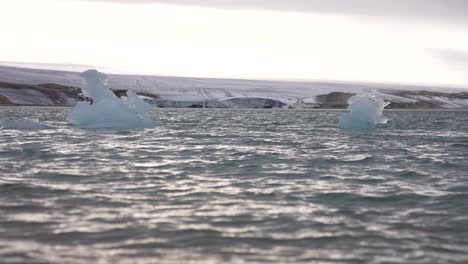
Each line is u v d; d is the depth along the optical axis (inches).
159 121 2393.0
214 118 3011.8
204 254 339.0
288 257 335.9
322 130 1738.4
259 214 448.1
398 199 522.6
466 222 430.3
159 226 402.9
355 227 409.4
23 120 1534.2
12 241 356.5
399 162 842.2
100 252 337.7
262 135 1461.6
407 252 349.1
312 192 555.5
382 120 1792.6
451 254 346.3
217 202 496.7
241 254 340.5
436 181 644.7
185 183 605.6
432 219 439.8
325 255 341.1
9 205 462.9
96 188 557.0
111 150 957.2
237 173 695.7
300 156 909.2
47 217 422.6
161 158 852.6
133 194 529.0
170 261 324.2
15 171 669.3
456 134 1638.8
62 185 569.6
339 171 727.7
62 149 954.1
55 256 327.3
